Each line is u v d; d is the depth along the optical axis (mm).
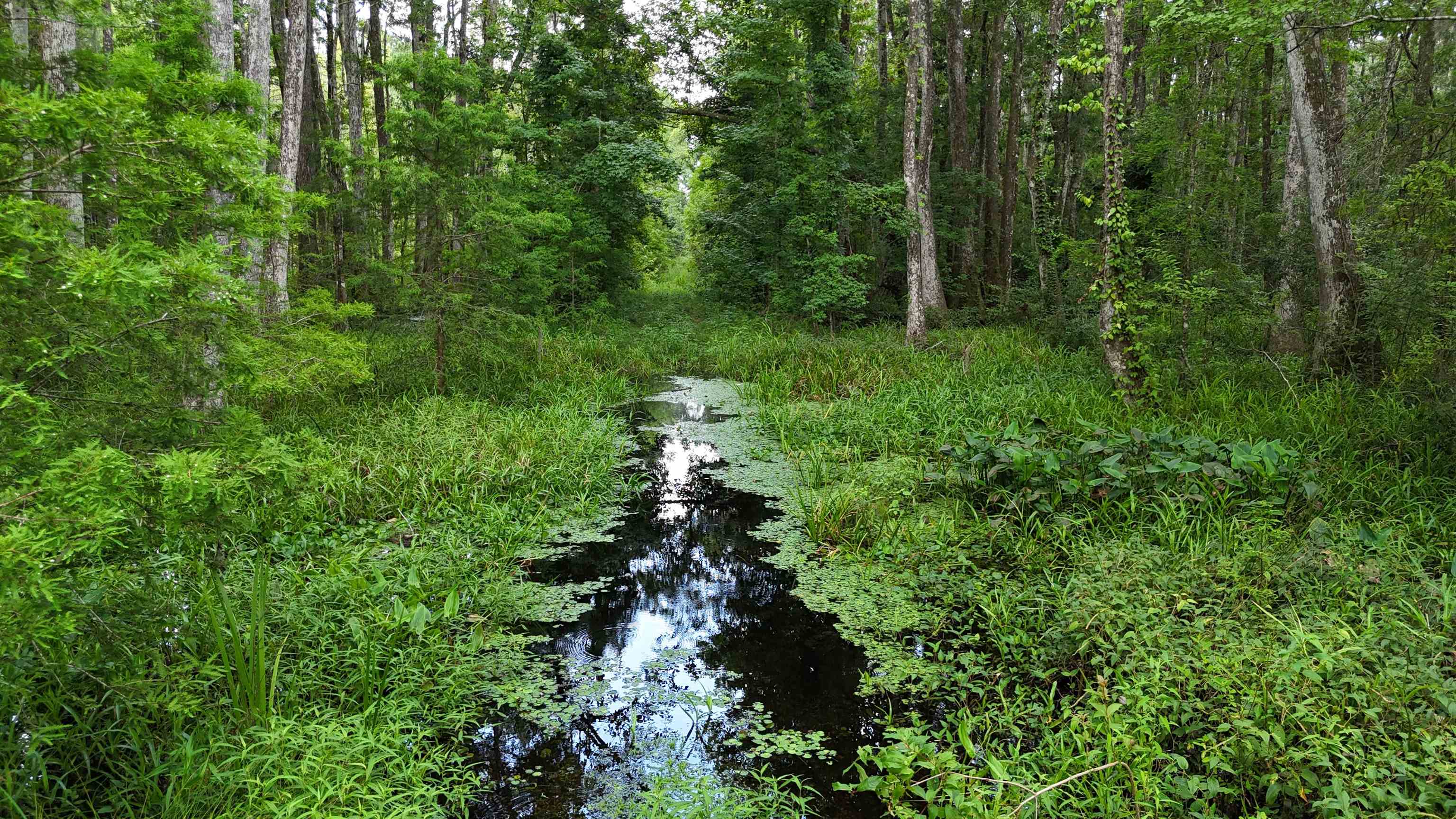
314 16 19578
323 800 3047
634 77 23547
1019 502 6457
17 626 2150
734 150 22812
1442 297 9094
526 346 13844
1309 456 6758
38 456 2408
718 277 24641
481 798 3529
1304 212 13336
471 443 8312
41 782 2975
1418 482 6363
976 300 21859
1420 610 4312
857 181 22531
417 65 9781
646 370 15828
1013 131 21109
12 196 2432
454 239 10422
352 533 6051
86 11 3326
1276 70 16922
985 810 3139
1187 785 3137
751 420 11641
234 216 3344
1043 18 23688
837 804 3533
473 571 5699
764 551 6652
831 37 20266
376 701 3828
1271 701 3424
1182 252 12578
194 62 7441
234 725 3418
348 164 9930
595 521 7316
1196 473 6371
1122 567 5207
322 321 5625
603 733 4070
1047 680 4371
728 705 4344
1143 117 14180
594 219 21219
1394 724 3281
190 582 4012
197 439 3070
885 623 5266
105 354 2711
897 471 8328
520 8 21406
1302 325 12109
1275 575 4938
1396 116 9922
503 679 4543
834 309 20109
